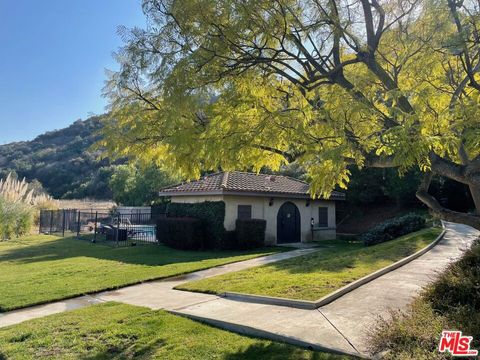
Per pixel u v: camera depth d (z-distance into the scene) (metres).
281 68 6.34
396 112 4.07
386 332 4.42
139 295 8.02
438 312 4.98
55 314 6.71
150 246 17.33
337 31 5.56
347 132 4.90
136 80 5.45
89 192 59.66
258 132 4.87
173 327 5.68
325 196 6.65
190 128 5.09
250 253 14.77
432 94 4.78
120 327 5.75
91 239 20.50
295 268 9.66
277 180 20.52
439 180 23.19
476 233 15.28
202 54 4.95
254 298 6.96
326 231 21.09
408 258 9.92
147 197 38.34
